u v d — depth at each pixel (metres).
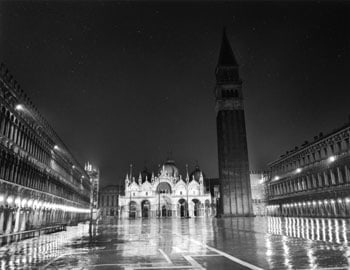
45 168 55.28
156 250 24.94
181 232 45.44
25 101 43.41
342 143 82.50
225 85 134.00
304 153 103.69
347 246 24.09
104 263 19.16
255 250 23.30
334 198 85.31
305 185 103.44
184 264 18.50
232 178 124.25
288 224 58.25
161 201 195.50
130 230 53.03
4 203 36.97
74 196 91.25
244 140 127.69
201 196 193.50
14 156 39.84
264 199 153.88
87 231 50.50
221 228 53.75
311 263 17.64
